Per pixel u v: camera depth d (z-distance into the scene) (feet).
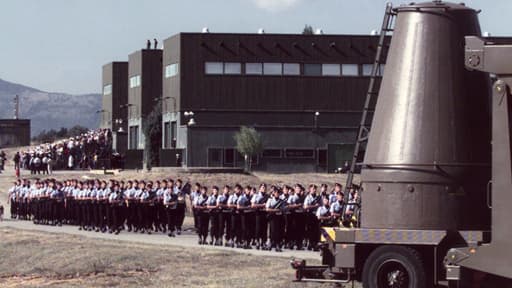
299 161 309.01
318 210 117.70
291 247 122.52
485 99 70.33
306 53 310.24
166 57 325.01
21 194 188.44
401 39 71.77
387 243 69.21
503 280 65.92
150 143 323.16
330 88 310.45
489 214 69.10
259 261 102.78
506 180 63.93
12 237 138.62
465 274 65.82
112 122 407.23
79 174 279.69
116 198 152.56
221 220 128.88
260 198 125.49
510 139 63.93
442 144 69.15
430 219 68.85
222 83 308.81
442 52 70.33
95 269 100.22
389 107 71.26
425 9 71.31
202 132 306.76
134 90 369.71
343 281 73.05
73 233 149.89
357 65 311.47
